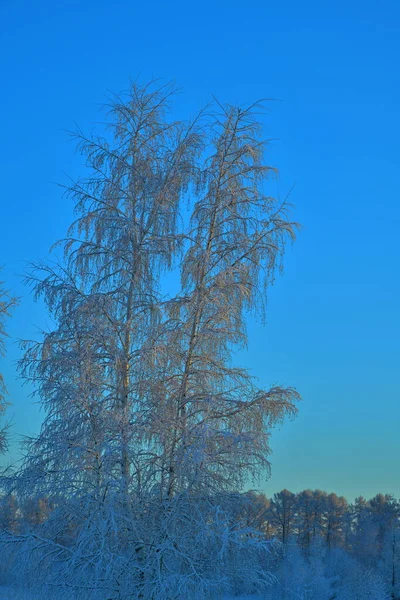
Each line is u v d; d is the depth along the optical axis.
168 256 16.41
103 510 13.71
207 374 15.78
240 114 16.97
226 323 16.00
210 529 13.89
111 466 14.34
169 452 14.97
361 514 79.25
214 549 14.00
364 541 66.88
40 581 13.86
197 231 16.59
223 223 16.62
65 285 15.75
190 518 14.33
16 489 14.59
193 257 16.34
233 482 15.04
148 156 17.05
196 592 13.45
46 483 14.39
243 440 14.74
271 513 69.31
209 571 14.02
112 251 16.20
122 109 17.25
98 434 14.49
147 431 14.48
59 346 15.40
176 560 14.10
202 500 14.54
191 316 16.08
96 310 15.60
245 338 16.20
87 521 13.72
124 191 16.89
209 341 16.06
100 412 14.57
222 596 13.95
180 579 13.20
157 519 14.48
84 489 14.12
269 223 16.56
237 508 14.91
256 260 16.34
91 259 16.38
